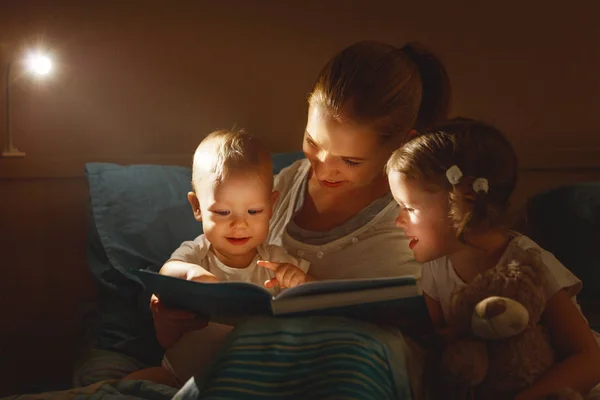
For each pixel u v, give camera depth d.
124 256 1.86
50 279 2.20
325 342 1.22
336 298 1.27
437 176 1.38
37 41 2.11
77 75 2.14
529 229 2.02
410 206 1.42
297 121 2.24
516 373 1.25
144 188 1.95
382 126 1.47
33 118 2.14
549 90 2.27
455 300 1.34
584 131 2.28
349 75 1.47
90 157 2.17
